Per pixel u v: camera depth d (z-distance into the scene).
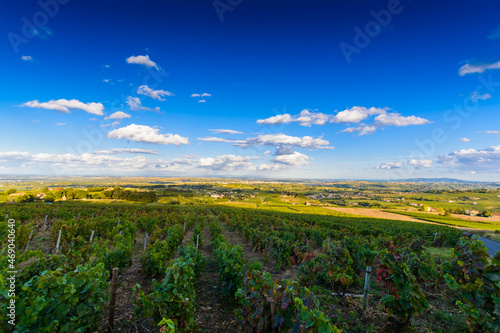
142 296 4.73
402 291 5.14
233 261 7.09
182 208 48.44
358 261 9.69
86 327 4.02
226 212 41.75
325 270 7.68
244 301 4.97
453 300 7.00
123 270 8.39
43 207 30.47
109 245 13.28
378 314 6.15
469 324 4.78
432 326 5.64
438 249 17.59
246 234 17.09
